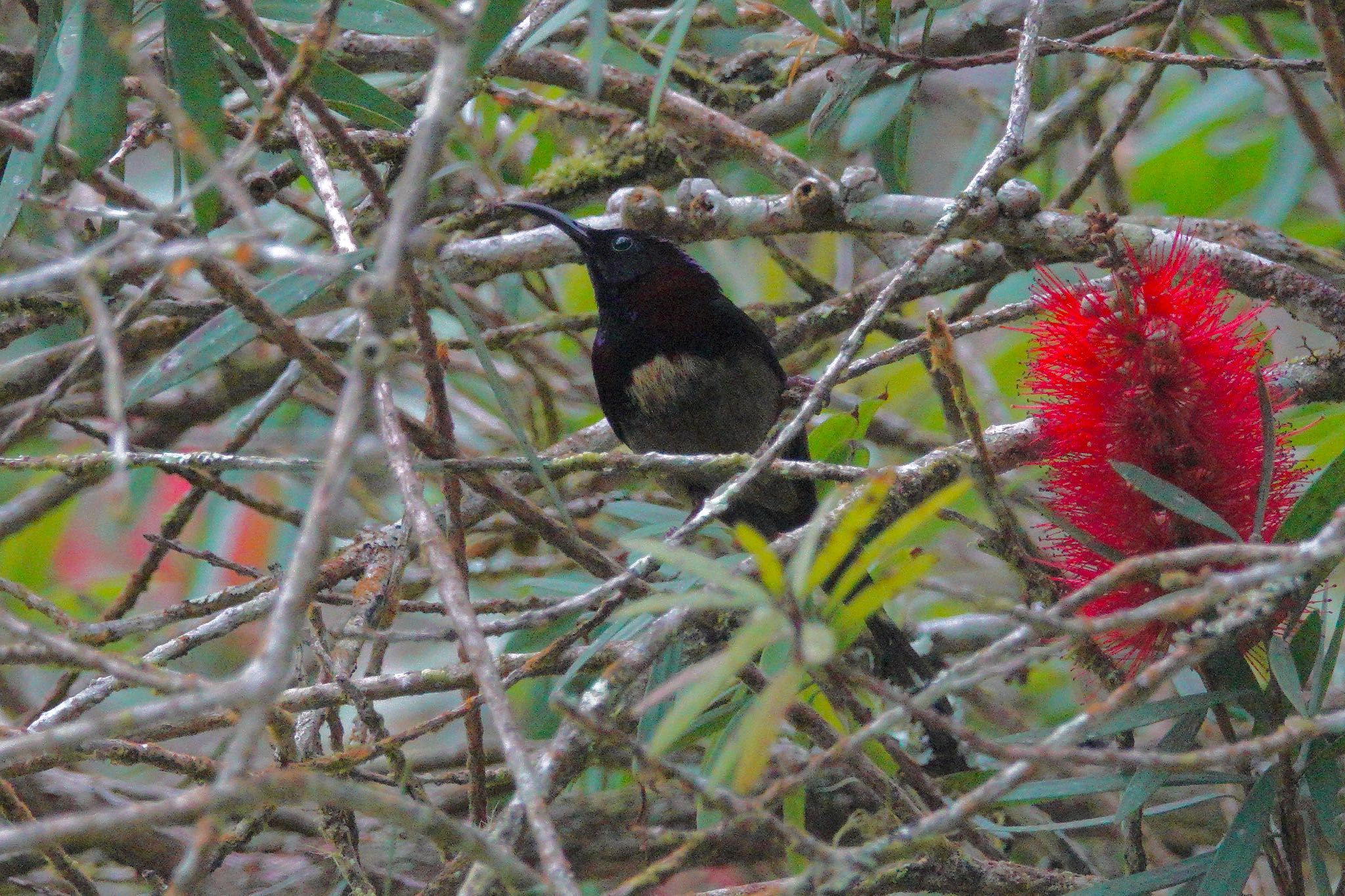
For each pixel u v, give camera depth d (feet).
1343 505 16.28
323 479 10.90
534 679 27.73
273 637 10.39
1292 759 17.84
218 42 23.22
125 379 33.58
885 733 17.66
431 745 35.47
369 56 29.99
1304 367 24.16
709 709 21.59
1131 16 26.13
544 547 36.17
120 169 23.77
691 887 27.94
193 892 21.43
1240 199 40.01
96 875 26.76
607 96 30.58
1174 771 17.08
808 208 26.32
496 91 31.58
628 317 30.76
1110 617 12.50
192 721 19.30
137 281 26.43
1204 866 17.70
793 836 12.74
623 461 19.19
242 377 35.94
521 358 34.09
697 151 31.53
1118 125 28.89
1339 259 26.40
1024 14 32.73
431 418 20.74
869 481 14.84
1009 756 12.28
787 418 31.42
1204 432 17.69
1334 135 35.60
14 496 38.60
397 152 28.04
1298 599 16.81
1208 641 13.35
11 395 28.48
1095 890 17.61
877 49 24.56
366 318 12.34
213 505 38.09
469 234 31.76
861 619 13.41
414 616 37.09
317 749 21.90
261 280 27.25
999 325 22.06
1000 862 19.16
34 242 25.36
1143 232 24.70
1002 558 19.12
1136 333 17.69
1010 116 20.52
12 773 18.71
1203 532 17.75
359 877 20.52
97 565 39.50
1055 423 18.62
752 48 32.60
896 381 39.47
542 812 12.39
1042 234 25.49
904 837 12.77
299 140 20.76
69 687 25.21
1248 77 36.86
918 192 41.70
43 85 21.31
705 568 12.32
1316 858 17.20
